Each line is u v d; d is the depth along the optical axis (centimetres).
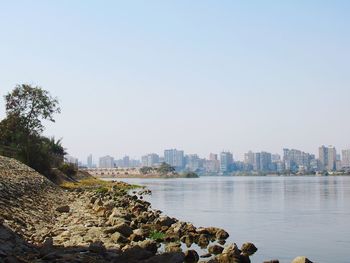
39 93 8944
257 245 2562
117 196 5678
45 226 2442
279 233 3078
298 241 2738
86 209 3775
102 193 6022
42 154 7644
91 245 1719
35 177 5297
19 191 3412
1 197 2708
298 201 6316
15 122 8700
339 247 2536
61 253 1592
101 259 1606
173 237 2564
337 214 4469
